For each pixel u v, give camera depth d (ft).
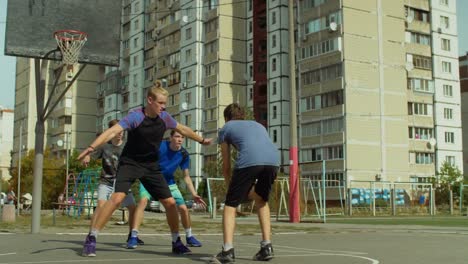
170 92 226.38
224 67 209.36
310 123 184.03
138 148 24.52
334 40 176.76
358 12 179.01
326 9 181.06
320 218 84.43
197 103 212.23
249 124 23.85
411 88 188.75
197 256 25.00
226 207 22.95
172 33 228.63
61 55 41.11
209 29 214.28
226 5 212.02
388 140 179.73
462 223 73.05
